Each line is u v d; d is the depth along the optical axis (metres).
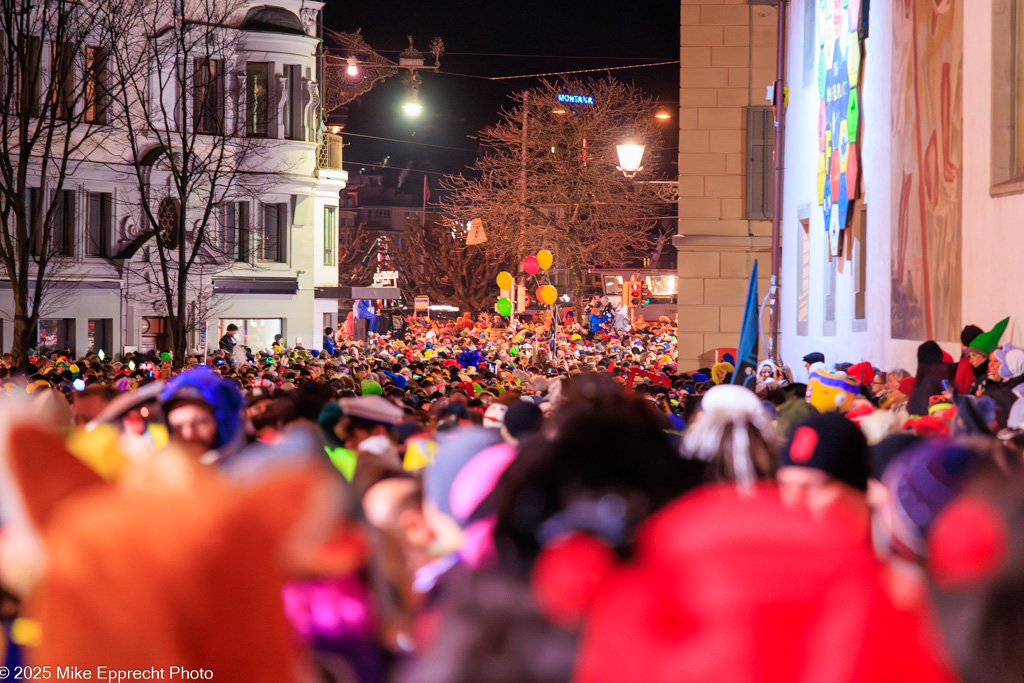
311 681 3.32
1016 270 13.92
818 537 2.40
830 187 24.30
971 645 3.24
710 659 2.30
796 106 28.27
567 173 64.19
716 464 3.78
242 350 45.47
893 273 19.73
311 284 54.19
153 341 48.91
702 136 31.48
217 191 50.00
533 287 73.19
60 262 44.66
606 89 65.56
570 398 3.21
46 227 32.75
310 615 4.38
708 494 2.57
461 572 3.11
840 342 23.78
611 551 2.63
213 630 2.52
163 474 2.69
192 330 44.16
